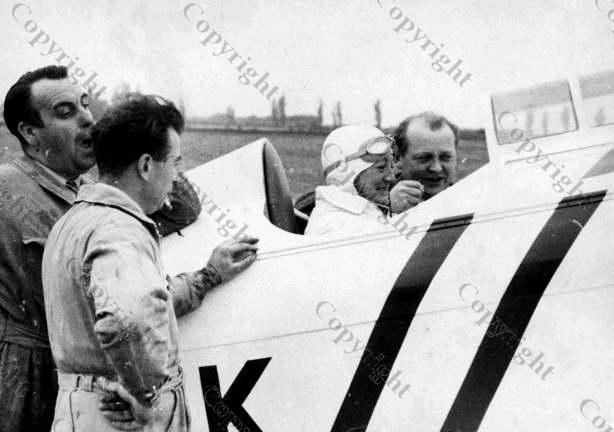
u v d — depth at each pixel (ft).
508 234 15.43
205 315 16.34
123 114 16.02
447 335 15.39
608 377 14.88
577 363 14.97
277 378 15.92
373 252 15.94
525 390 15.06
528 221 15.42
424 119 16.52
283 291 16.08
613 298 15.03
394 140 16.58
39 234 17.85
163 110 16.17
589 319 15.03
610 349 14.94
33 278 17.78
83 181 18.69
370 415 15.48
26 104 18.15
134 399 15.20
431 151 16.39
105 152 16.06
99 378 15.67
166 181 16.25
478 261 15.44
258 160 16.97
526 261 15.29
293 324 15.97
